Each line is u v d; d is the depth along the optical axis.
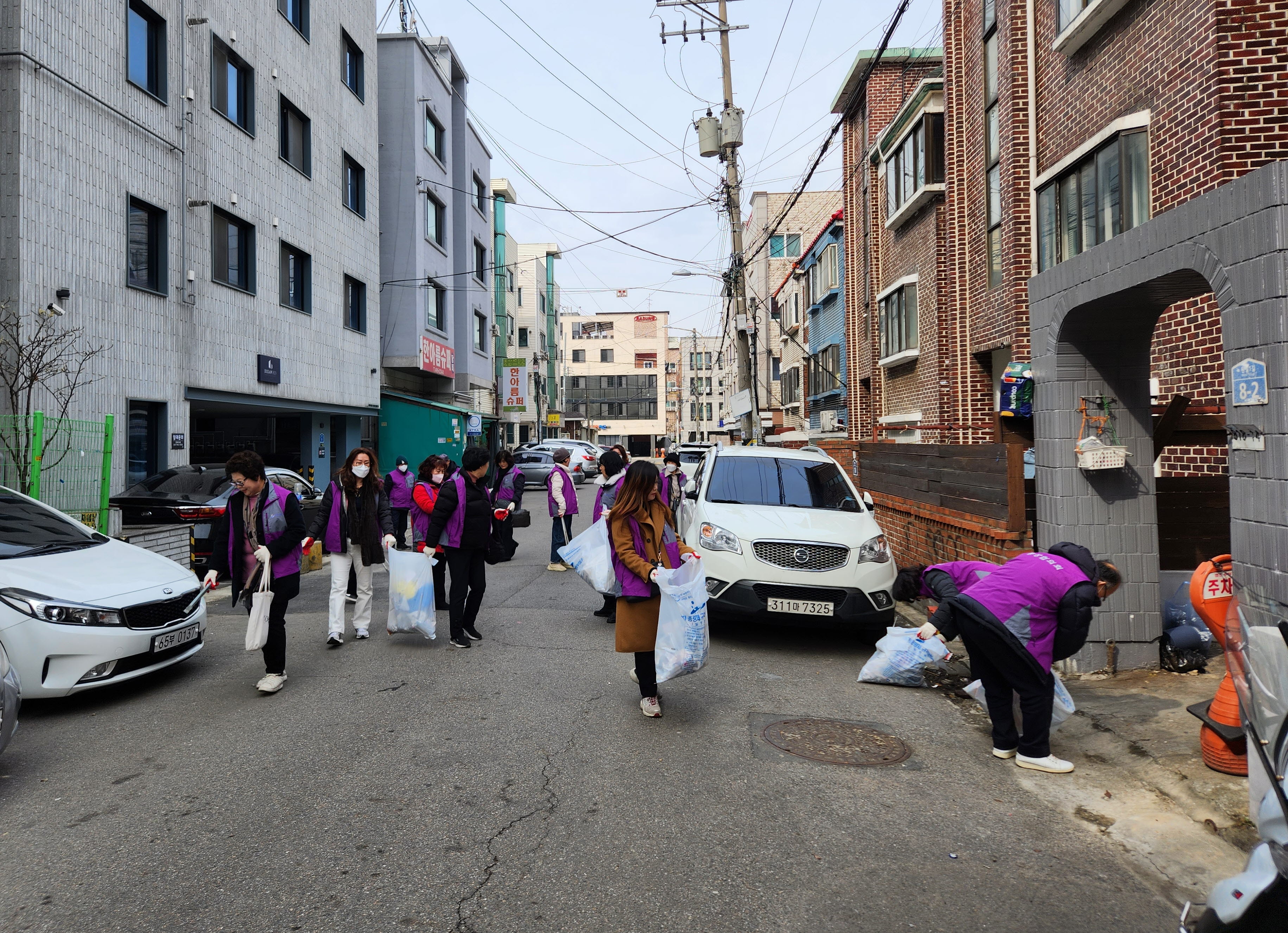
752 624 8.40
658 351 85.38
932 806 4.03
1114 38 9.39
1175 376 8.45
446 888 3.18
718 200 19.16
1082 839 3.71
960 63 14.36
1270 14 7.36
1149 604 6.05
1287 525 4.20
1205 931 2.05
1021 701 4.54
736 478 8.50
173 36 13.27
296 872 3.30
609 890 3.18
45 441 9.66
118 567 6.02
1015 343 11.79
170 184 13.16
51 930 2.89
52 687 5.23
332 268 19.50
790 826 3.77
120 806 3.94
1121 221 9.17
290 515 5.83
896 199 17.91
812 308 28.75
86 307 11.25
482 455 7.18
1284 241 4.22
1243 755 4.19
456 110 29.50
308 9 18.27
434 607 7.71
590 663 6.64
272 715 5.31
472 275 30.73
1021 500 6.86
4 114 10.15
